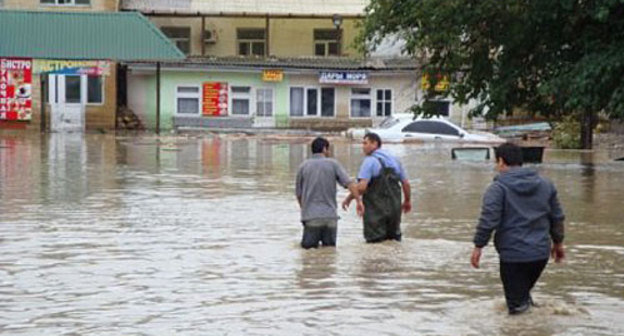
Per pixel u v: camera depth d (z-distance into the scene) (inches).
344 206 624.1
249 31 2743.6
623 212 803.4
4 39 2329.0
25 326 397.4
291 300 447.5
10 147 1614.2
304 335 384.2
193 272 516.7
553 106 1339.8
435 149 1686.8
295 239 634.8
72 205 814.5
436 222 728.3
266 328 395.2
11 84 2347.4
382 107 2642.7
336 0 2721.5
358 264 543.5
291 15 2652.6
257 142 1916.8
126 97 2556.6
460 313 421.1
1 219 722.8
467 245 611.8
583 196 929.5
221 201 856.3
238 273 514.9
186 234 654.5
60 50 2327.8
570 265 545.0
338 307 433.7
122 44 2362.2
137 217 741.3
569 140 1808.6
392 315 418.0
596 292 471.2
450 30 1298.0
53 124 2428.6
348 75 2608.3
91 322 404.2
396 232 619.2
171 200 860.0
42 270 520.4
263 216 753.0
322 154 606.2
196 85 2588.6
